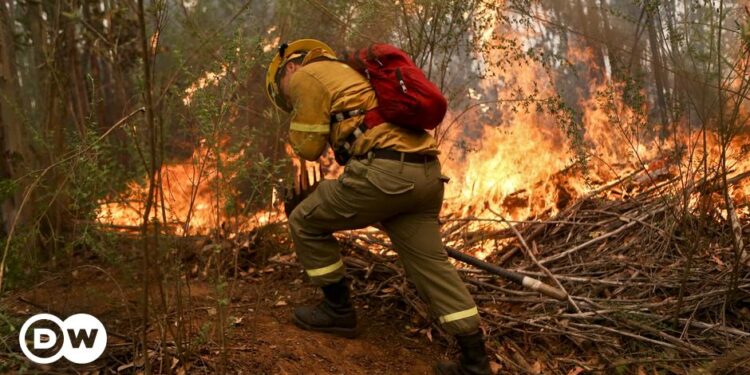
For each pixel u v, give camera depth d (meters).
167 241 2.79
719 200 4.04
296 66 3.23
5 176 3.99
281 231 4.19
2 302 3.24
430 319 3.52
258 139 4.17
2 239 3.72
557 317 3.49
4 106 4.01
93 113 3.02
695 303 3.48
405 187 2.94
